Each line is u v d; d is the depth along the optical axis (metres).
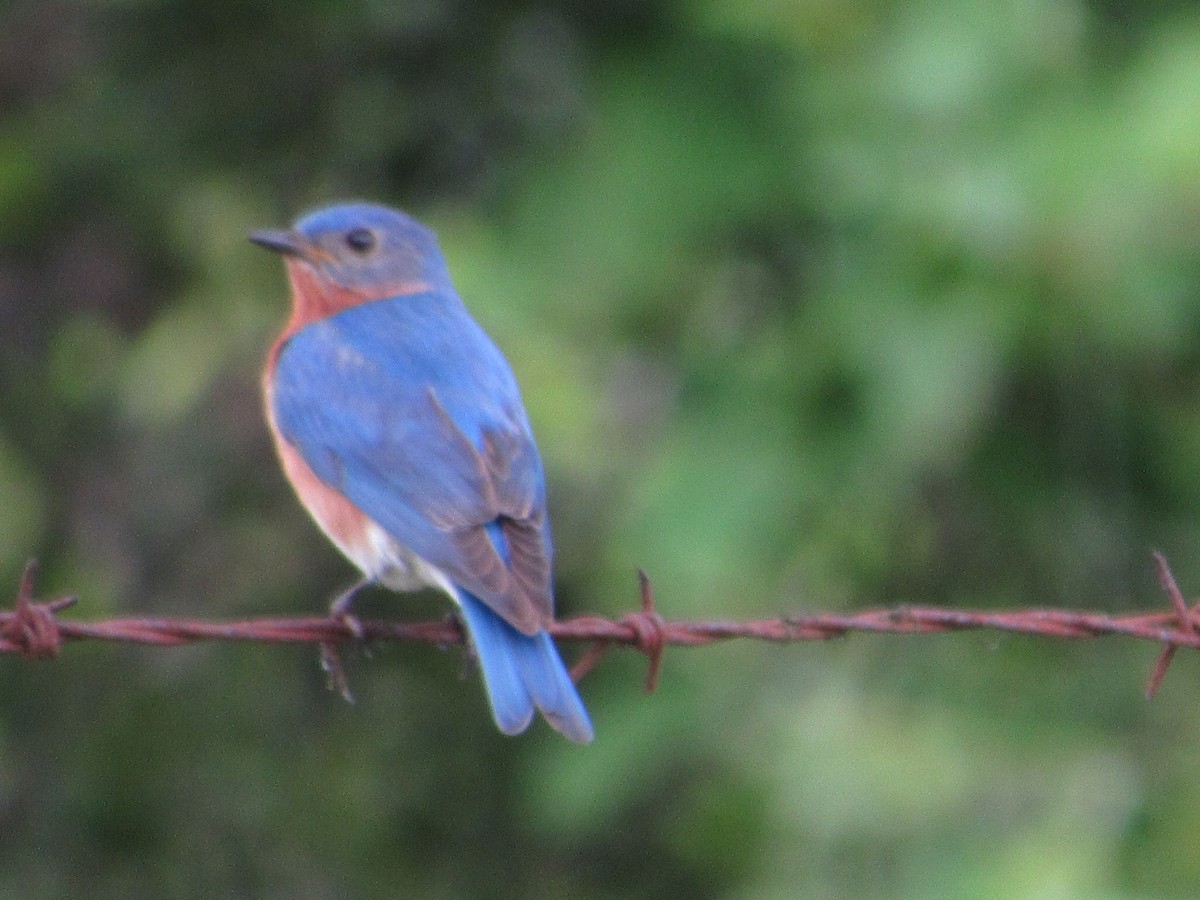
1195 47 11.59
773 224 13.06
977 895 11.73
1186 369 13.02
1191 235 11.78
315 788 15.20
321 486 9.45
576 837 15.02
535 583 8.49
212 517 14.80
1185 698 13.35
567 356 12.82
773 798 12.81
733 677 13.30
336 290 10.38
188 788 15.21
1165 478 13.28
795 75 12.68
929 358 11.94
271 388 9.86
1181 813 12.60
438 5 14.38
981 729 12.91
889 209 12.17
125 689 15.34
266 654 15.32
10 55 15.05
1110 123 11.66
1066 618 8.29
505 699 8.08
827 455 12.58
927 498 13.30
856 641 13.37
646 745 13.20
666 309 13.39
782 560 12.77
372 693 15.25
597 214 12.98
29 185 14.93
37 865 15.17
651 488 12.81
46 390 15.26
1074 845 11.75
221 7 14.62
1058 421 13.16
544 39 14.20
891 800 12.34
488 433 9.28
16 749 15.30
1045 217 11.64
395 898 15.12
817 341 12.53
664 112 13.11
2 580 15.09
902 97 11.89
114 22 14.79
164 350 14.55
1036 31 11.84
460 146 14.55
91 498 15.12
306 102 14.91
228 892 15.14
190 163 14.94
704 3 13.02
